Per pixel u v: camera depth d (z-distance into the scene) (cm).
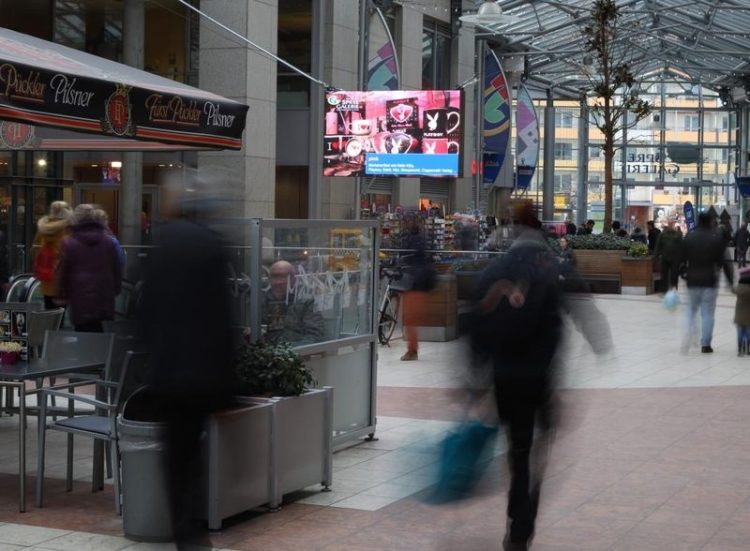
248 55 2405
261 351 755
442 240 2816
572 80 5331
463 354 666
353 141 2486
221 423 678
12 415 1079
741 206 5628
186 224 580
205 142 928
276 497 730
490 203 4072
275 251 838
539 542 667
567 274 654
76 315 1019
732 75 5594
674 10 4456
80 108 789
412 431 1013
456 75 3622
